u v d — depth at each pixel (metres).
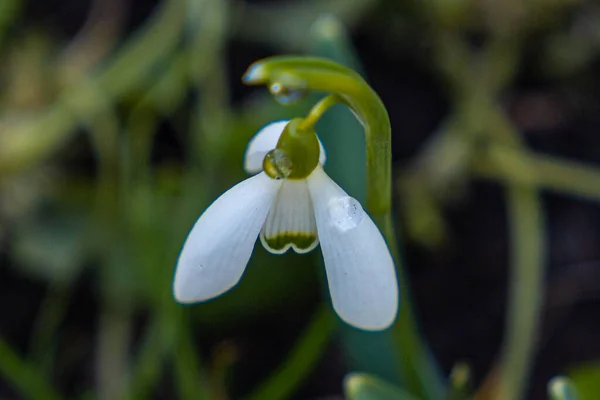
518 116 0.43
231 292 0.35
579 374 0.31
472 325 0.38
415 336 0.31
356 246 0.24
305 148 0.24
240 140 0.34
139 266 0.36
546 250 0.40
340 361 0.37
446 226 0.40
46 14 0.44
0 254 0.40
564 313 0.38
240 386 0.37
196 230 0.24
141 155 0.40
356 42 0.44
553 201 0.41
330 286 0.24
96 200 0.39
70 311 0.39
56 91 0.42
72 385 0.37
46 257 0.39
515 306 0.36
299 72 0.24
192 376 0.32
